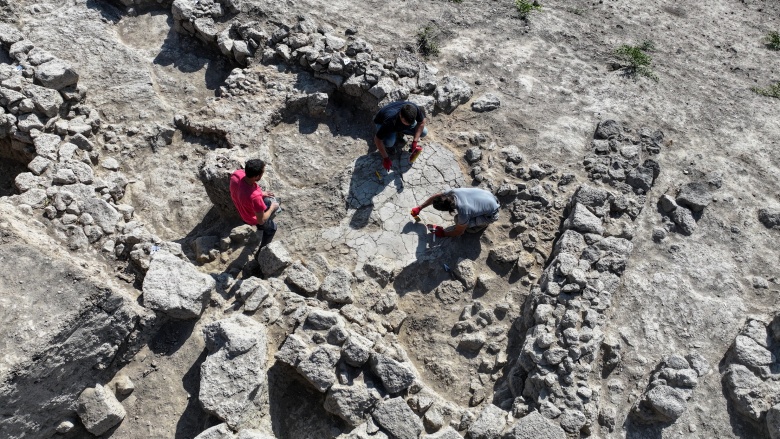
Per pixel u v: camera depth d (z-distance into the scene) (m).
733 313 6.80
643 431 5.99
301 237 7.37
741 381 6.11
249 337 5.80
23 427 5.36
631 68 9.41
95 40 9.03
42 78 7.94
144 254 6.66
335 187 7.75
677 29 10.52
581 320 6.40
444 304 6.99
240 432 5.37
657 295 6.87
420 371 6.57
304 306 6.43
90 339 5.62
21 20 9.04
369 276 7.02
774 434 5.77
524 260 7.08
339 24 9.47
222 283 6.73
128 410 5.89
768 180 8.10
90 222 6.82
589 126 8.45
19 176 7.16
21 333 5.24
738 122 8.83
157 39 9.31
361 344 5.95
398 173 7.84
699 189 7.66
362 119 8.60
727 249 7.36
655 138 8.27
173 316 6.20
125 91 8.60
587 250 6.87
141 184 7.85
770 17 11.20
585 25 10.24
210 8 9.14
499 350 6.66
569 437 5.77
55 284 5.57
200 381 5.68
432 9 10.02
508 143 8.20
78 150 7.76
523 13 10.17
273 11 9.40
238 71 8.74
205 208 7.73
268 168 7.91
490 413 5.93
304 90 8.52
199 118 8.27
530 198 7.57
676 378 6.07
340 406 5.75
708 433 5.98
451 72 9.08
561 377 6.03
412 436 5.71
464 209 6.82
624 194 7.61
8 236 5.84
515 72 9.16
